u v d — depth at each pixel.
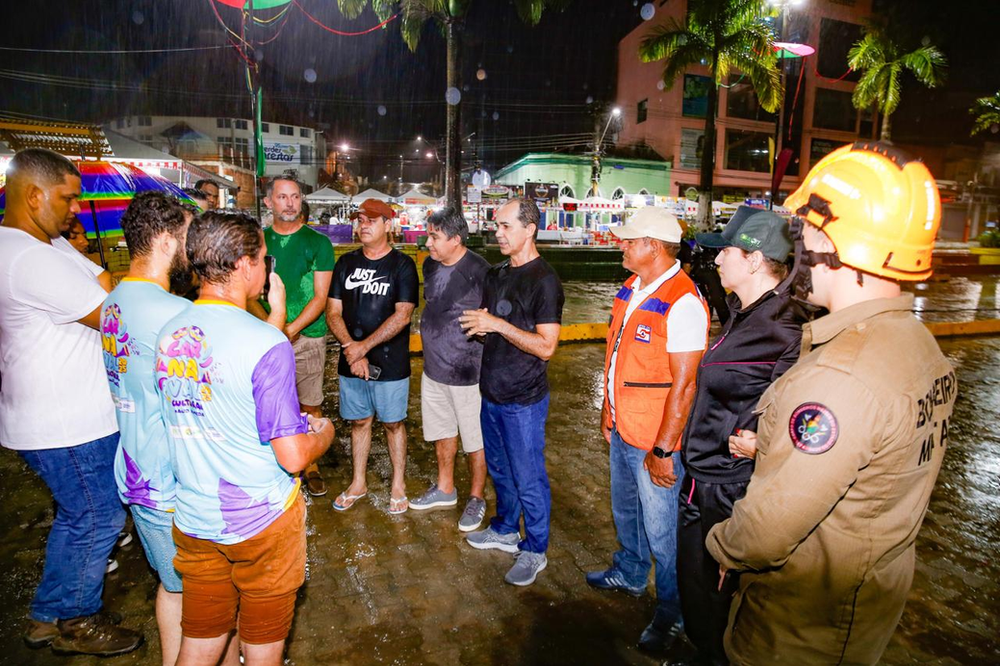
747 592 1.43
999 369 7.79
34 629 2.39
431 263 3.41
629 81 40.16
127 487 1.97
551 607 2.75
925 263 1.22
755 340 1.84
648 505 2.39
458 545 3.27
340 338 3.48
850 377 1.17
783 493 1.20
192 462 1.70
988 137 39.62
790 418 1.22
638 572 2.79
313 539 3.30
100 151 8.80
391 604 2.74
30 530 3.33
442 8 14.95
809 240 1.34
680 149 36.34
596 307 12.01
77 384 2.22
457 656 2.42
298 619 2.62
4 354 2.16
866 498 1.20
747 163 37.34
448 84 15.53
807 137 37.94
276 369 1.66
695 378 2.18
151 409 1.90
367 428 3.66
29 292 2.08
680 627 2.47
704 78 35.84
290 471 1.71
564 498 3.89
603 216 32.31
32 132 8.05
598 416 5.54
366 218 3.34
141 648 2.45
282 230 3.74
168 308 1.88
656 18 35.75
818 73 37.06
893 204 1.20
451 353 3.33
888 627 1.30
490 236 25.14
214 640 1.85
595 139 35.88
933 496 4.07
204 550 1.77
